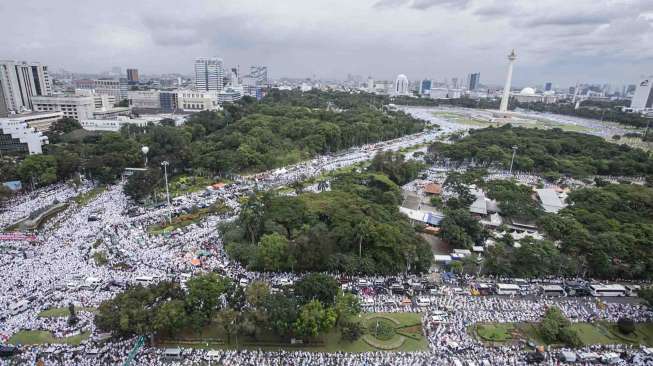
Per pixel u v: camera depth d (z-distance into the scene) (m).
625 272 127.94
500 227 170.38
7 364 83.88
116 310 91.25
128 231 150.75
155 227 156.38
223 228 145.25
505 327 103.56
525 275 128.12
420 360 90.31
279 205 153.00
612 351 95.56
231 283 104.69
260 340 95.25
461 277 127.38
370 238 130.38
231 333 93.12
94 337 92.81
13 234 142.75
